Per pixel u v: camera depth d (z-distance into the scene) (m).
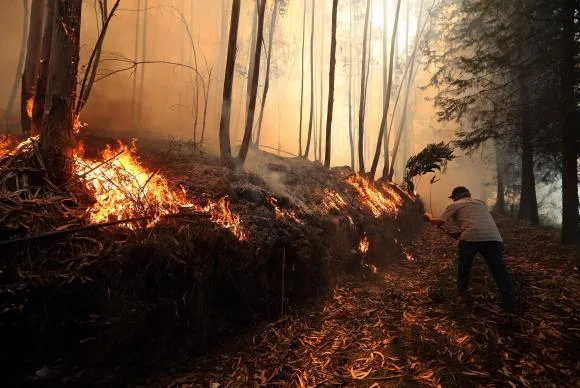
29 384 1.91
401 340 3.07
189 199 3.52
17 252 2.15
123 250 2.45
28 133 3.82
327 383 2.53
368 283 4.89
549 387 2.31
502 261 3.64
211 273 2.99
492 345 2.84
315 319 3.60
